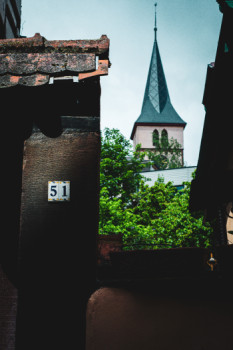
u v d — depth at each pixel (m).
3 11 5.37
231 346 3.51
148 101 94.75
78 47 3.60
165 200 26.42
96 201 3.81
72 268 3.61
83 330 3.52
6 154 3.97
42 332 3.51
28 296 3.56
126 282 3.64
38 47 3.59
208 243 17.45
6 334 3.51
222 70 4.84
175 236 18.77
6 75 3.45
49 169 3.82
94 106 3.93
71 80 3.45
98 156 3.94
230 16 4.24
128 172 30.11
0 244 3.79
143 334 3.53
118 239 7.39
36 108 3.93
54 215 3.71
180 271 3.65
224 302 3.60
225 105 5.37
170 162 83.25
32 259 3.62
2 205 3.89
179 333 3.54
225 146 6.25
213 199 5.23
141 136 90.75
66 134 3.90
